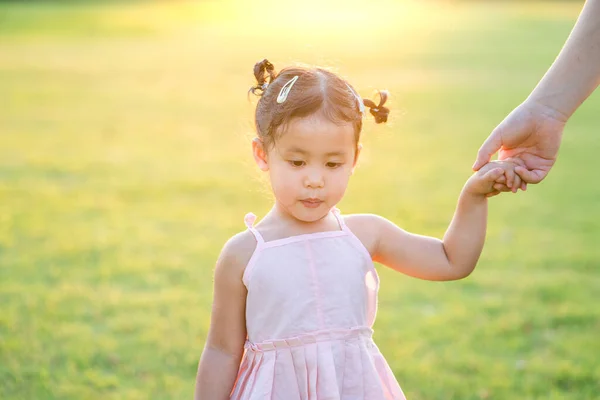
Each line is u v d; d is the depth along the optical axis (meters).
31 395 3.88
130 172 9.42
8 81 17.33
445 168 9.81
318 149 2.09
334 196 2.14
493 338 4.70
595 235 6.93
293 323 2.12
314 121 2.08
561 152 10.53
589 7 2.17
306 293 2.13
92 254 6.29
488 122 13.09
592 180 9.04
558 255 6.35
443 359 4.38
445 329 4.83
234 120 13.30
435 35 27.89
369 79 17.73
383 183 8.93
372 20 35.50
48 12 35.44
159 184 8.81
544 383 4.06
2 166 9.62
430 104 14.71
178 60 21.36
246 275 2.17
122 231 6.96
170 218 7.43
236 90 16.67
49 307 5.11
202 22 33.97
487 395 3.92
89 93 16.00
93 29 29.52
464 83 17.20
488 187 2.22
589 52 2.15
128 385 4.03
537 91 2.21
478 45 24.48
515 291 5.54
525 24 31.88
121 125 12.72
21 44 24.47
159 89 16.73
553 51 22.80
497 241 6.76
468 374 4.20
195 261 6.14
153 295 5.39
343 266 2.18
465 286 5.66
